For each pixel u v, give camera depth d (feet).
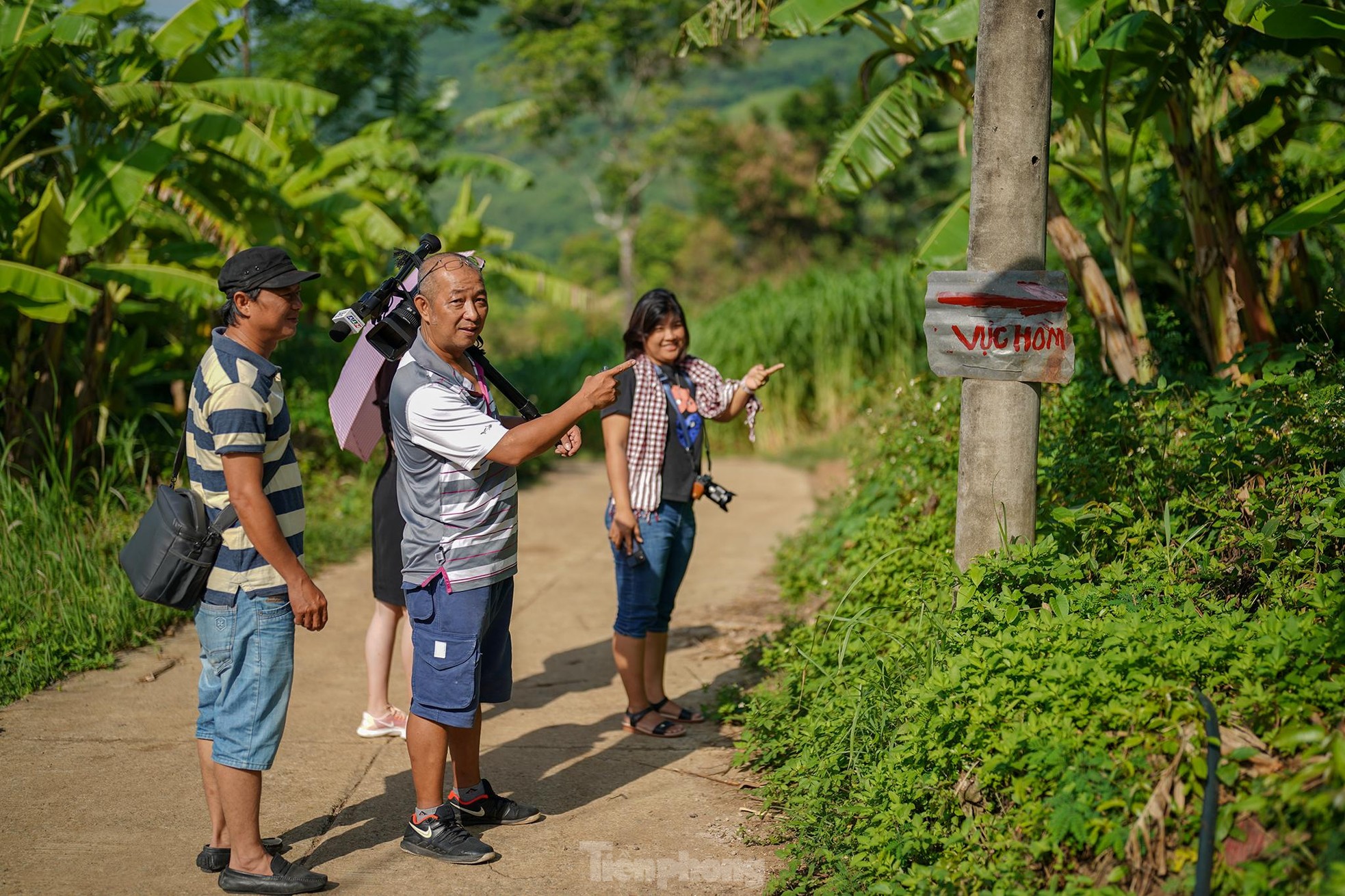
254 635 10.77
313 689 17.85
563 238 441.68
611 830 12.61
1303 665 9.79
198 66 28.71
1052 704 10.21
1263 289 22.08
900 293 51.31
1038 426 12.96
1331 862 7.54
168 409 31.40
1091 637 10.95
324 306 40.37
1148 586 12.12
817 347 52.75
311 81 56.75
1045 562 12.58
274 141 31.60
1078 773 9.39
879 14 22.65
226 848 11.48
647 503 15.37
